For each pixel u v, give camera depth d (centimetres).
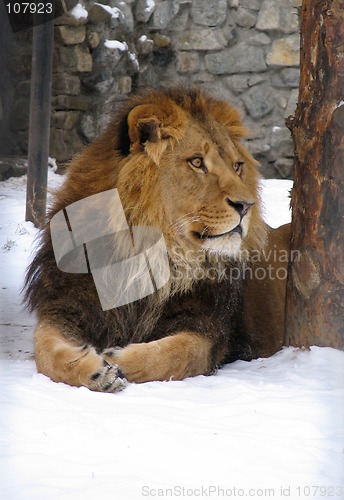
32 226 1953
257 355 1105
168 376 920
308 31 1021
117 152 966
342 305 1012
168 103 966
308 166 1024
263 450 701
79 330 968
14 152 2472
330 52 995
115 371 879
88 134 2567
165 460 670
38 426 738
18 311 1372
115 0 2627
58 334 943
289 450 704
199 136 957
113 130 1002
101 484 614
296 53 2691
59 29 2506
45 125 1956
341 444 724
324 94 1005
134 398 840
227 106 1025
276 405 823
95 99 2577
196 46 2739
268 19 2695
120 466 654
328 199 1005
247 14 2703
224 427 755
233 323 1059
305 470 662
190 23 2739
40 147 1953
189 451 691
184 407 813
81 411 787
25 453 675
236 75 2738
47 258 992
